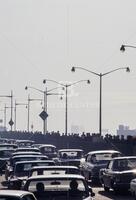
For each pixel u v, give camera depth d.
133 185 41.28
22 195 20.02
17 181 34.12
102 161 54.56
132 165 47.28
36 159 45.88
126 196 45.28
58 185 24.58
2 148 68.88
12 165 46.47
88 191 24.61
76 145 105.12
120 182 46.03
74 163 59.28
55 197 24.41
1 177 58.59
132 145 80.12
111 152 55.62
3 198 19.75
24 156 46.31
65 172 29.12
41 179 24.75
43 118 101.38
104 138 93.06
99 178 53.31
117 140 86.31
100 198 43.69
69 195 24.42
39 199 24.42
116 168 47.25
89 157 55.94
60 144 117.00
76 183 24.64
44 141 130.88
